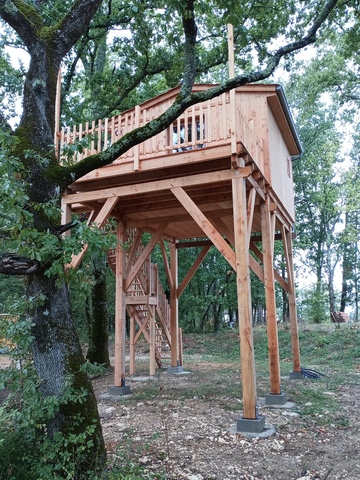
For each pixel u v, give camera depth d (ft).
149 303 34.68
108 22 40.42
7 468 11.15
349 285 100.58
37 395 11.96
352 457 15.14
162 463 14.19
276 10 28.25
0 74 40.98
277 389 23.81
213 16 39.29
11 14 14.52
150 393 26.78
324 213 81.82
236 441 16.65
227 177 20.34
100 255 12.47
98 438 12.75
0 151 10.91
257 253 36.65
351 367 40.45
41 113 14.58
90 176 24.71
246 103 28.37
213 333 71.05
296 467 14.16
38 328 12.93
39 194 13.55
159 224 31.50
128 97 48.34
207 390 27.02
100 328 38.29
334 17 30.45
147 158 22.82
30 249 11.18
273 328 24.36
